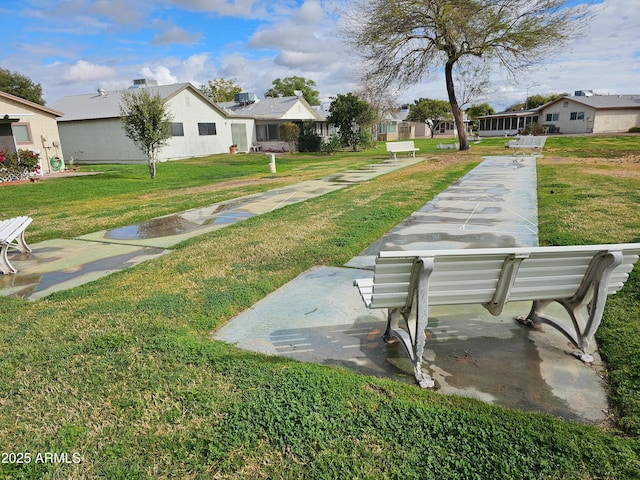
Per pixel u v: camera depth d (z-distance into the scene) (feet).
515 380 8.63
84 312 12.59
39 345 10.60
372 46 76.02
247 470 6.36
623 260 8.80
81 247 21.49
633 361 8.81
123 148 89.61
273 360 9.45
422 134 224.33
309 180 45.93
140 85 101.40
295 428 7.13
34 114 66.39
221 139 102.37
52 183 53.67
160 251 20.01
